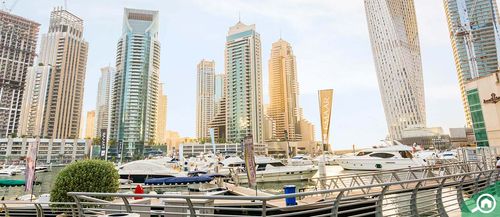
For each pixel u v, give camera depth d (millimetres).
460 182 9258
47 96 194000
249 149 11742
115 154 172125
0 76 195375
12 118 197000
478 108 32719
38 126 189000
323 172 28891
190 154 176250
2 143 136250
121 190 28000
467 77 190875
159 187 28109
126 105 195625
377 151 43938
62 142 150750
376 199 7336
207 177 29078
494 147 24500
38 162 138875
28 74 199625
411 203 7949
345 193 14430
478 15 189625
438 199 8539
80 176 13000
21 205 14234
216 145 182375
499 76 28719
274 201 11586
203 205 8484
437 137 156250
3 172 76000
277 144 197625
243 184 35812
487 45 185000
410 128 178250
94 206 12227
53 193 13094
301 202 11539
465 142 146625
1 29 199750
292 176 42000
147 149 196500
